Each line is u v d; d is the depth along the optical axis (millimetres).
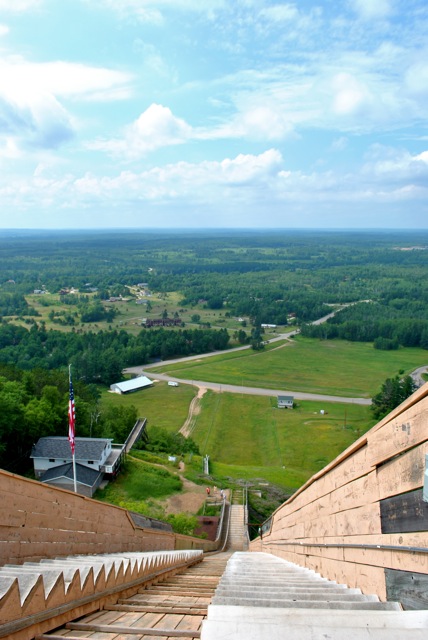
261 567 10219
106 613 6066
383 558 5270
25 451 43469
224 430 67312
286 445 61812
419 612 3826
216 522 35000
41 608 4832
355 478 6340
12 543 7090
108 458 41094
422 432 4344
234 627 3654
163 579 10789
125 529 13109
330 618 3793
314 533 9102
